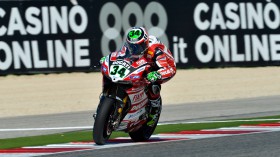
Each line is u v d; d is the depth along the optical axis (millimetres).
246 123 37156
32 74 61656
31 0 60562
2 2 59812
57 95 56062
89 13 62125
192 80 62594
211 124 37438
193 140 29422
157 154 25516
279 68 68062
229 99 53969
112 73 27547
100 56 62500
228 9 66250
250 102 51188
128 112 28391
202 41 65500
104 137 27984
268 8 67750
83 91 57531
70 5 61531
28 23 60375
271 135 30156
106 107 27359
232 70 66062
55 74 61969
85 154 25859
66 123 41219
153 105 29922
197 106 49281
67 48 61469
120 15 63375
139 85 28078
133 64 27984
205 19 65562
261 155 24844
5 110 50375
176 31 64812
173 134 32719
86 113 46469
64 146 28906
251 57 66938
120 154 25672
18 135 36750
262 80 63156
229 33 66188
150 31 64062
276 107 47469
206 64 65625
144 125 30281
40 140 32812
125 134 34062
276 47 67938
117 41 63219
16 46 60094
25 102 53438
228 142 28359
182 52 64938
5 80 60531
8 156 26234
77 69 61906
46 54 60875
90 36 62125
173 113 45375
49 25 60844
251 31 66938
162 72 28406
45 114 46906
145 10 64125
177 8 65000
